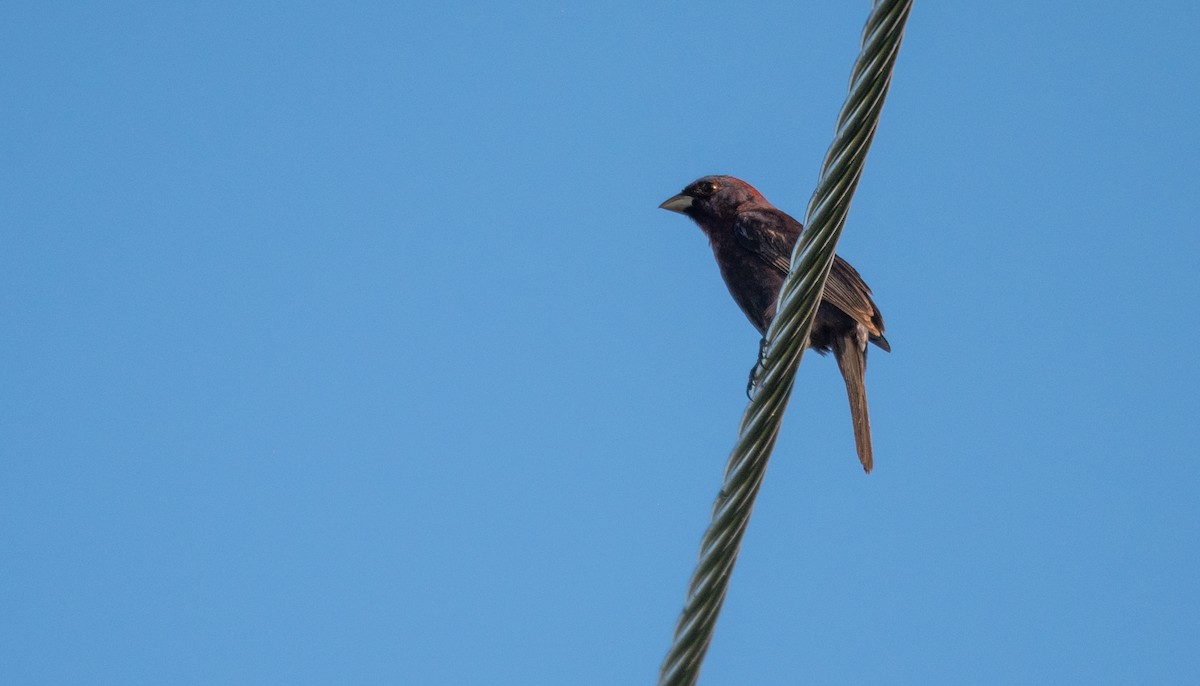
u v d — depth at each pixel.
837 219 7.04
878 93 6.96
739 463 6.77
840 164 7.06
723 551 6.57
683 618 6.38
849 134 7.03
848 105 7.02
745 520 6.65
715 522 6.64
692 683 6.26
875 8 6.89
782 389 6.92
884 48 6.90
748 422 6.88
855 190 7.08
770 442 6.85
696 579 6.48
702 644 6.34
